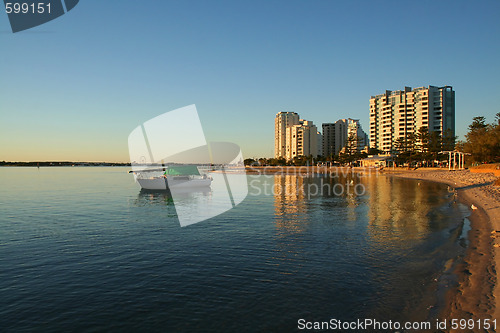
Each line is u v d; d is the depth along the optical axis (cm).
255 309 906
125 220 2275
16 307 924
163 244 1584
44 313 891
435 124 15025
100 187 5647
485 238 1602
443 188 4888
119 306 928
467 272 1133
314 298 968
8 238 1711
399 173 10006
